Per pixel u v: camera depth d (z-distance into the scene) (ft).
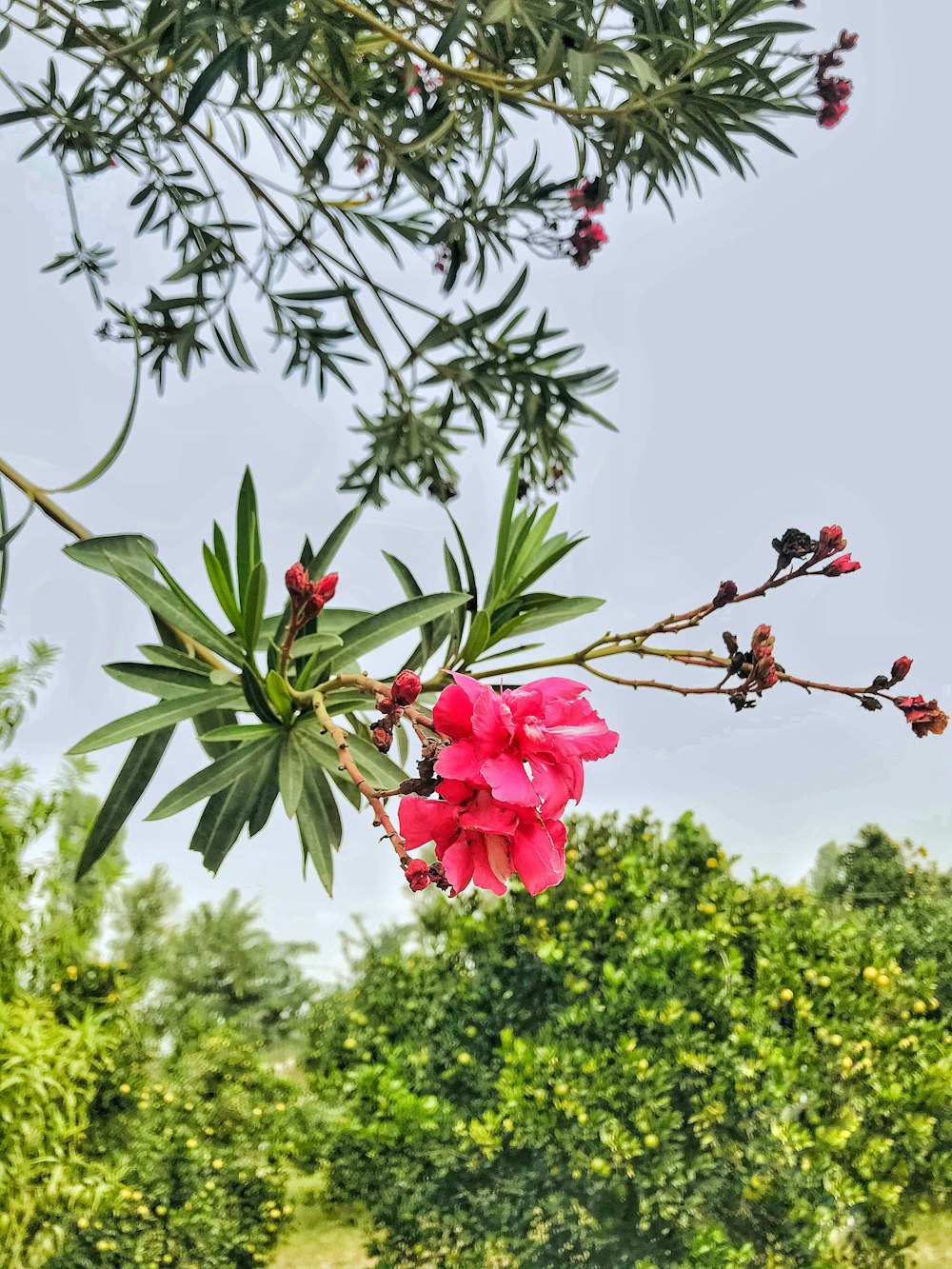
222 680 4.50
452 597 4.63
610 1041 10.92
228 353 9.24
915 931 12.45
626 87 6.26
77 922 10.95
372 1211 11.12
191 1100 11.57
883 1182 11.22
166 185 8.87
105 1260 10.75
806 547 4.49
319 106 8.14
